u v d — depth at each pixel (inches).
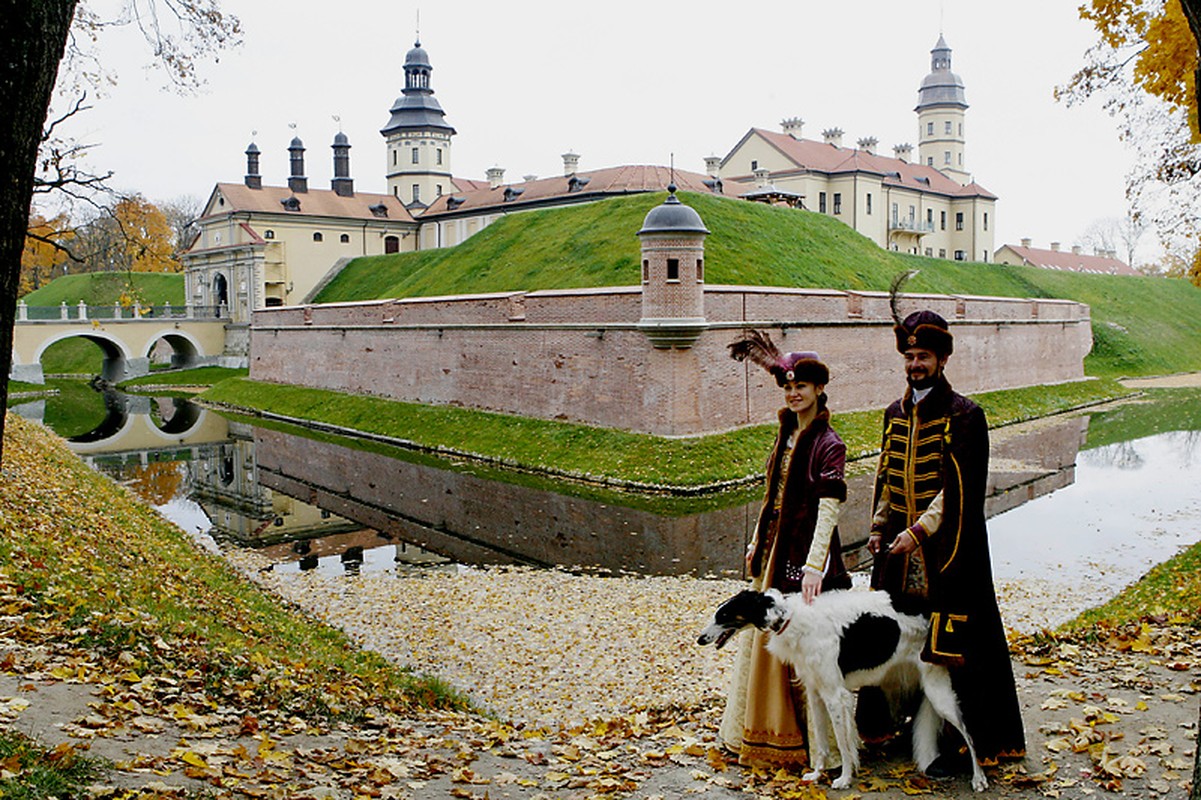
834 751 213.0
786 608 203.0
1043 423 1492.4
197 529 847.7
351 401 1649.9
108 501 682.8
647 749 256.4
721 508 884.0
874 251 2030.0
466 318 1391.5
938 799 198.8
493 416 1316.4
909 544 205.3
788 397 224.1
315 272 2765.7
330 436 1480.1
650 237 1039.6
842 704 204.8
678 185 2476.6
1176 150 610.5
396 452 1288.1
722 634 204.7
